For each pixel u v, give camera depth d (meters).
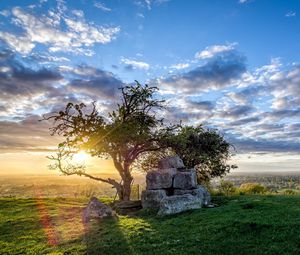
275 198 35.19
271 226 20.20
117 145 44.25
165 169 38.88
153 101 46.72
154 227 24.77
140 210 34.78
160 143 47.78
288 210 25.27
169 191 37.09
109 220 30.12
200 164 55.31
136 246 20.45
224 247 18.03
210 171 56.25
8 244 25.30
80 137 43.84
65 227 29.45
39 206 43.28
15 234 28.56
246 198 37.91
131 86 44.78
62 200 50.91
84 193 63.78
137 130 44.28
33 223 32.44
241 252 17.08
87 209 33.00
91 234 25.39
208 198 35.91
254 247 17.42
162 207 30.44
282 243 17.38
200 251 17.84
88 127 44.19
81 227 28.75
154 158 55.22
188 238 20.39
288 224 20.22
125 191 44.28
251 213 24.95
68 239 24.84
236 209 27.69
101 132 43.50
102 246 21.42
